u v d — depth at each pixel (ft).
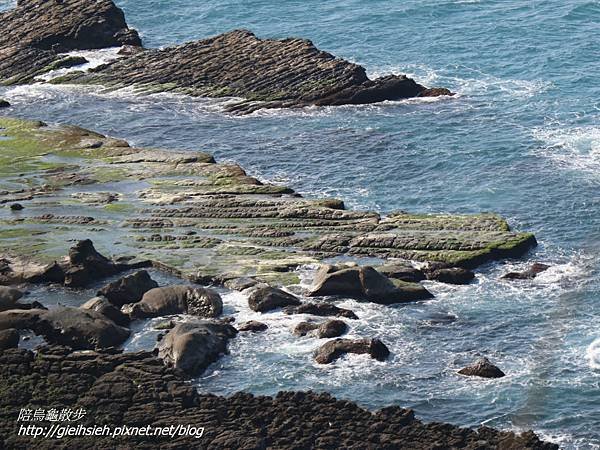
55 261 525.34
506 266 524.52
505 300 493.77
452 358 449.48
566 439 398.83
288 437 391.24
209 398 415.23
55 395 414.62
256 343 459.73
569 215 577.43
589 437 399.44
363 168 645.10
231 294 501.97
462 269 513.04
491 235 543.80
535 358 447.83
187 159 654.12
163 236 558.97
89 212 589.32
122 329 466.70
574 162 634.84
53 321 462.19
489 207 590.96
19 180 636.89
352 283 495.41
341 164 652.07
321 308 481.46
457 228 554.87
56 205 599.16
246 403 411.75
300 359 448.24
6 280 516.32
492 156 647.97
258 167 654.53
